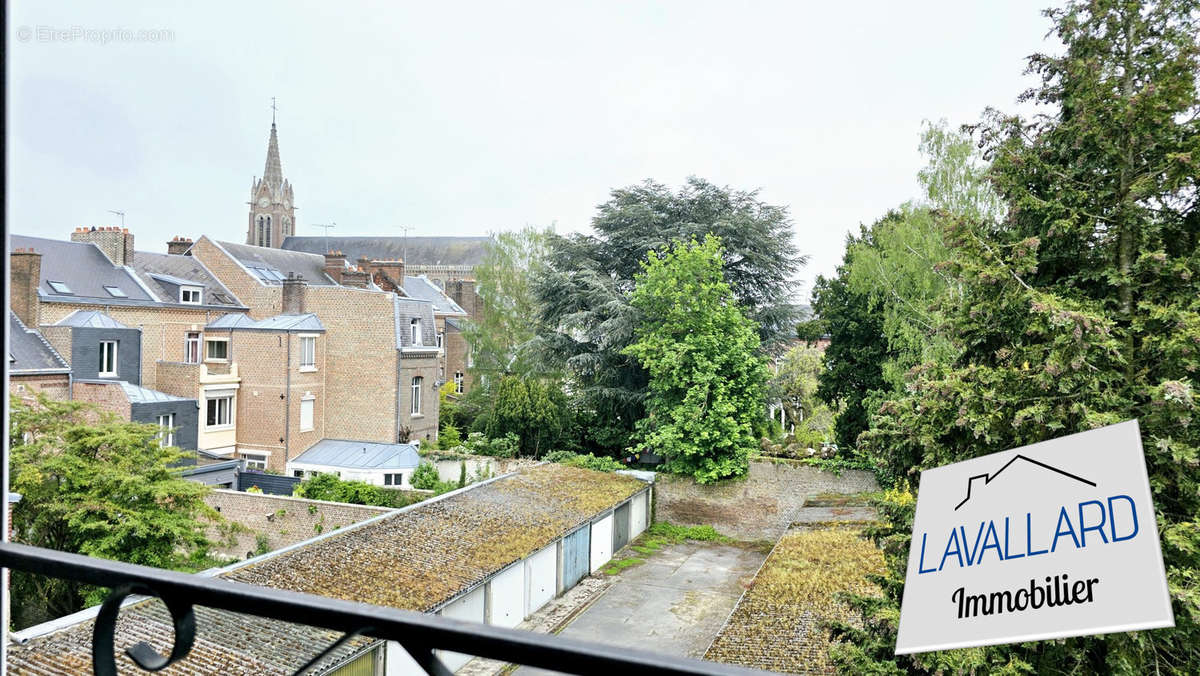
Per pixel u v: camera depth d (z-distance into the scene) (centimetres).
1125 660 695
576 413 3522
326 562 1595
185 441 2670
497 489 2409
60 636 1016
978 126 1017
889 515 1011
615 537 2642
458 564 1717
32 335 2505
